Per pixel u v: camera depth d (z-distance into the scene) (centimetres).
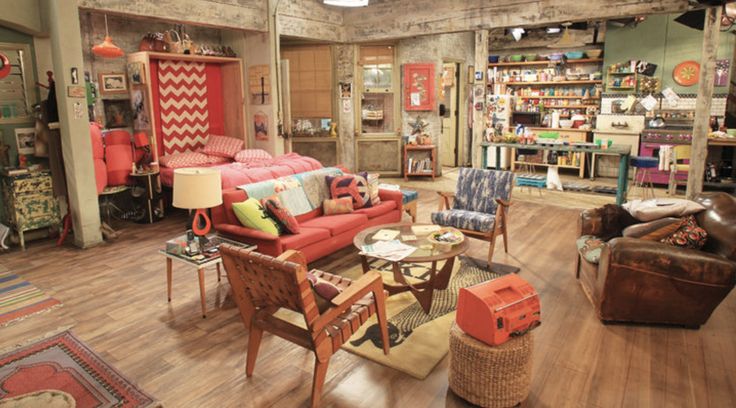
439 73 929
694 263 321
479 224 467
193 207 376
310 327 248
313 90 924
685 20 651
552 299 395
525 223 622
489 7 727
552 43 1033
